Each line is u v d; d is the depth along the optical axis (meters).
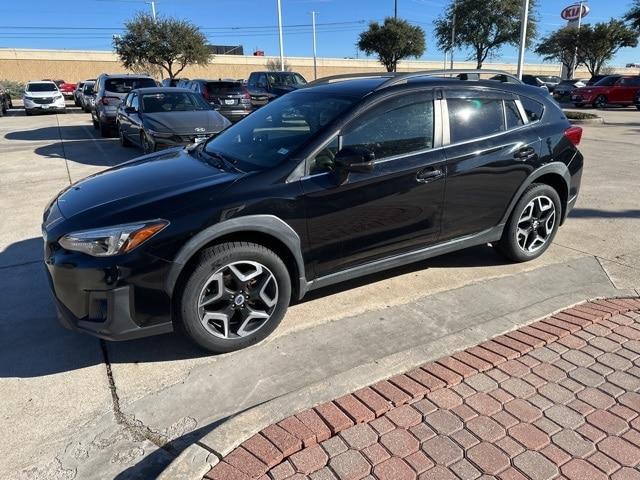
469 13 32.47
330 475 2.24
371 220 3.62
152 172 3.66
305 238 3.39
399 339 3.43
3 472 2.40
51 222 3.26
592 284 4.20
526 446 2.40
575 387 2.83
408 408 2.67
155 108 10.32
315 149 3.40
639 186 7.55
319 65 54.19
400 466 2.29
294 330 3.56
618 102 24.67
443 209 3.96
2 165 10.05
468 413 2.63
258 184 3.23
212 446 2.37
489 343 3.28
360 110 3.57
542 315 3.63
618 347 3.22
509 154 4.19
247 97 15.73
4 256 5.07
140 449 2.52
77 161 10.52
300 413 2.61
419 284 4.25
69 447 2.55
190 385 3.00
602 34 36.56
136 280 2.94
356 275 3.75
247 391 2.93
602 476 2.23
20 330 3.66
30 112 24.52
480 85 4.18
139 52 28.98
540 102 4.57
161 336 3.54
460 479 2.22
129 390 2.97
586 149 11.09
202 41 30.59
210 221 3.04
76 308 3.02
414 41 39.06
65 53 48.47
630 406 2.67
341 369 3.12
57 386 3.02
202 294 3.11
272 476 2.24
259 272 3.26
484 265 4.63
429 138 3.85
